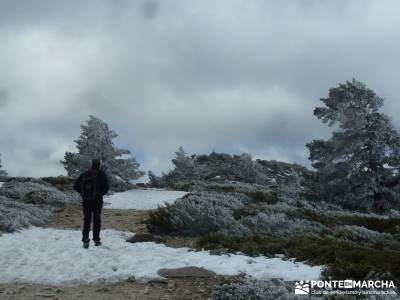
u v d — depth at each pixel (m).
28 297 7.85
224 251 11.51
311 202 24.38
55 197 22.92
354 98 26.72
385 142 25.64
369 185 25.06
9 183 28.59
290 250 11.28
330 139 27.03
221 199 19.50
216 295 7.77
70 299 7.79
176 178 48.72
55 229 15.82
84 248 11.81
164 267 10.04
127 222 17.78
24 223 15.71
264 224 15.11
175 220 15.07
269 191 29.41
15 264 10.14
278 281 8.69
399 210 25.69
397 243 14.02
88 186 12.14
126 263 10.30
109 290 8.41
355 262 9.92
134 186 33.84
